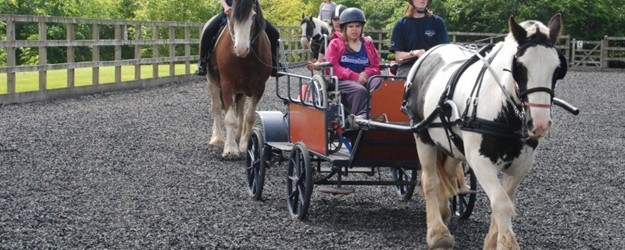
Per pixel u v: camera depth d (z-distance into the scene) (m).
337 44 8.19
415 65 7.32
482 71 6.08
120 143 12.16
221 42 11.43
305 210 7.71
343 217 7.98
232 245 6.82
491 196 5.80
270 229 7.41
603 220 8.02
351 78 7.97
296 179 7.88
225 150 11.12
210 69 12.03
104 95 19.28
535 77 5.42
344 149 8.02
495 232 6.20
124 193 8.79
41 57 17.78
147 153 11.41
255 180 8.76
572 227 7.72
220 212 8.05
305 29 19.17
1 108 15.90
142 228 7.32
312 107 7.80
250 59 11.18
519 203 8.73
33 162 10.41
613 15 37.22
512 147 5.85
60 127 13.58
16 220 7.48
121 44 20.92
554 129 15.18
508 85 5.71
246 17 10.91
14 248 6.59
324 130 7.49
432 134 6.71
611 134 14.62
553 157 11.88
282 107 17.48
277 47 12.16
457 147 6.42
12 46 16.77
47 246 6.67
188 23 24.34
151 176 9.79
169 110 16.55
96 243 6.80
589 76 30.61
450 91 6.36
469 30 37.53
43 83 17.91
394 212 8.27
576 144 13.26
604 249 6.95
